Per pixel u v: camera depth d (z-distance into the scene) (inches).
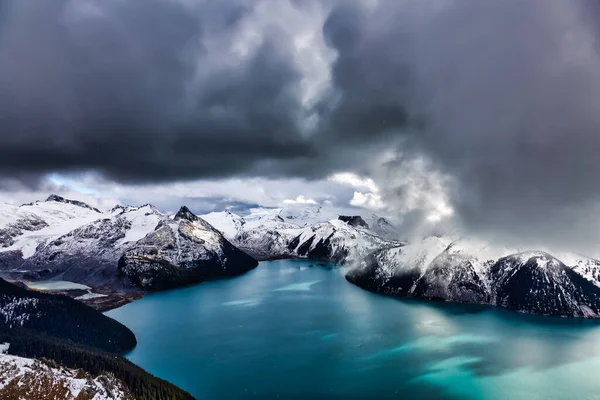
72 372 6569.9
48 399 5743.1
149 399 6574.8
